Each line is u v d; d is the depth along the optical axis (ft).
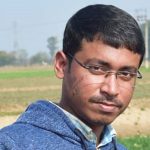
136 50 10.73
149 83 205.67
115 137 12.34
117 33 10.51
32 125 10.90
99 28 10.57
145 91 155.43
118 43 10.49
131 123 80.59
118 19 10.69
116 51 10.52
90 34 10.58
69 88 10.98
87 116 10.85
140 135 71.15
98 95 10.64
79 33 10.72
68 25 11.01
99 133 11.56
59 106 11.40
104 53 10.50
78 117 11.05
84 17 10.83
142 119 84.58
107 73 10.60
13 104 118.21
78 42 10.73
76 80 10.78
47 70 442.91
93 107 10.73
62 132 10.88
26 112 11.18
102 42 10.52
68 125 10.98
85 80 10.66
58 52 11.27
